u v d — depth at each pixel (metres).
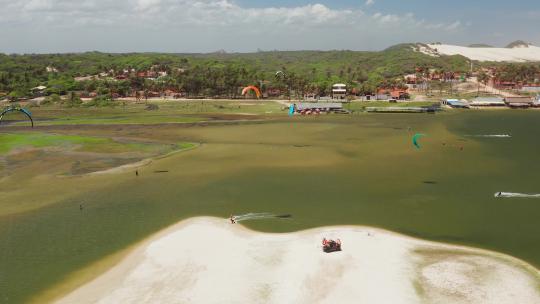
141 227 66.94
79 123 185.38
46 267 54.53
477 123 179.62
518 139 139.12
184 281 50.06
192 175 96.69
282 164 105.62
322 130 160.75
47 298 47.56
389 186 87.00
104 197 81.94
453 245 59.00
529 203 75.94
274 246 58.66
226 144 133.00
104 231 65.62
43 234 64.75
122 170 101.62
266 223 67.69
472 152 118.81
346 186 87.25
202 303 45.53
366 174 96.12
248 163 106.94
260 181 91.38
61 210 75.06
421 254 56.03
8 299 47.50
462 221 67.94
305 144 131.75
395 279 49.41
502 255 55.84
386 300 45.34
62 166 105.50
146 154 118.75
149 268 53.38
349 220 68.75
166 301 46.03
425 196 80.56
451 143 132.38
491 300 45.19
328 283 48.75
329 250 56.59
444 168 101.06
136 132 159.88
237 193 83.44
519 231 63.72
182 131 161.62
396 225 66.50
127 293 47.88
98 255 57.62
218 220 69.25
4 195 83.56
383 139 140.00
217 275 51.16
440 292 46.75
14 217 71.88
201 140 141.25
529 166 102.06
